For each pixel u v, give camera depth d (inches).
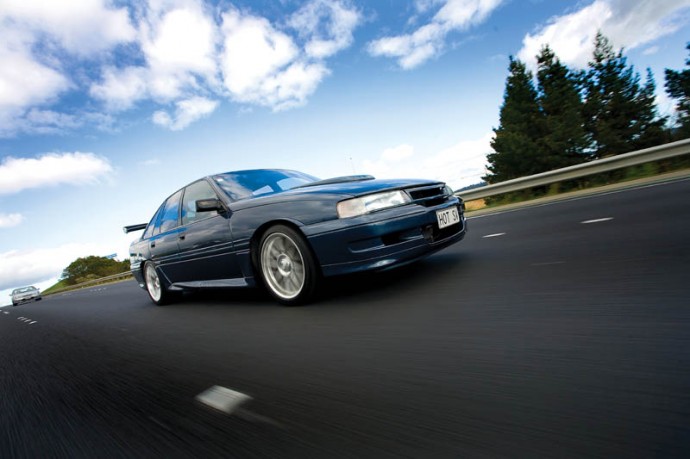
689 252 82.3
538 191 336.8
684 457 27.6
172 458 41.2
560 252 106.9
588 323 55.4
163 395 60.3
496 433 34.5
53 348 122.6
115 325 143.4
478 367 48.3
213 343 86.0
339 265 89.2
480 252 129.0
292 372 59.0
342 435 39.1
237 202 112.0
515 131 914.7
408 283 102.7
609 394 37.1
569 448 30.8
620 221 136.7
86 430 53.1
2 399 77.2
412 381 48.0
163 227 151.9
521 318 62.6
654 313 54.5
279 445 39.5
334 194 90.4
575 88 983.0
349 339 69.0
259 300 126.8
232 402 52.2
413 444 35.4
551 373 43.2
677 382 36.9
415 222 90.0
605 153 960.3
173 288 156.6
